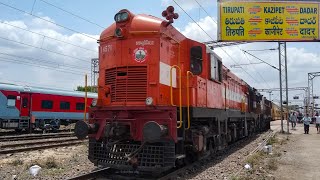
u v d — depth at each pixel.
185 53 11.62
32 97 30.16
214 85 13.62
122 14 10.20
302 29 19.42
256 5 19.44
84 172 10.77
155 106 9.29
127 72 9.98
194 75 11.52
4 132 31.11
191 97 10.72
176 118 9.27
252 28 19.38
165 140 9.12
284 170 11.84
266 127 38.47
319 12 19.42
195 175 10.46
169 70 10.43
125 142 9.70
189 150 11.47
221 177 10.27
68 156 14.54
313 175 10.91
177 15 10.59
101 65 10.67
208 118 13.12
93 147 10.11
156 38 9.91
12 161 12.84
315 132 34.25
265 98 37.09
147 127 8.73
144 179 9.52
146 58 9.88
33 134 28.62
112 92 10.16
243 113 21.75
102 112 10.15
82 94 35.97
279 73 33.12
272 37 19.36
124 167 9.19
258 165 12.52
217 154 15.18
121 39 10.22
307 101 69.88
